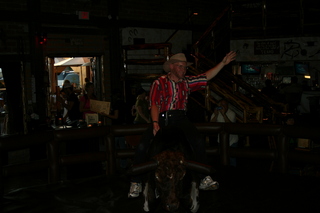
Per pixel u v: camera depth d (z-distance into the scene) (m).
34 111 10.48
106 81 12.34
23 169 5.58
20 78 10.45
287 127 5.96
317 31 13.23
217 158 8.65
